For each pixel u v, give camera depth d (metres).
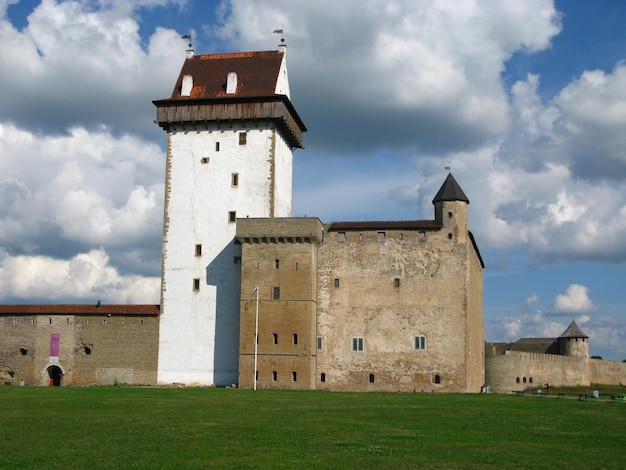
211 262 71.56
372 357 69.06
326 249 71.00
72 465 23.30
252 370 66.38
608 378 105.25
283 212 75.88
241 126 73.19
